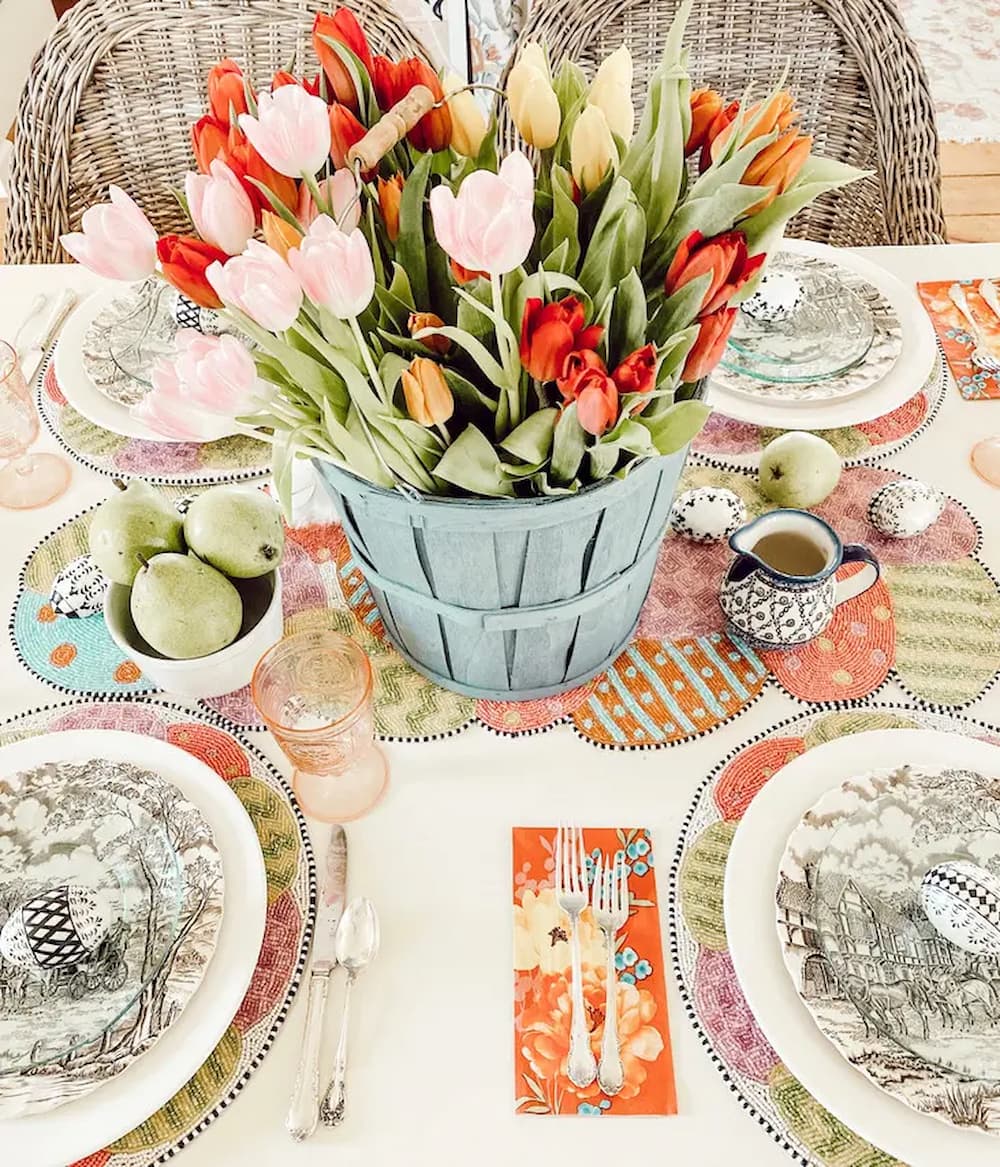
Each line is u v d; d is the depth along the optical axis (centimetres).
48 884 64
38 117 118
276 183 55
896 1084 55
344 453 56
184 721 76
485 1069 59
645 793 71
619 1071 58
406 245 58
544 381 52
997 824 64
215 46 120
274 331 54
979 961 60
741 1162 56
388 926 65
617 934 64
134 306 103
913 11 307
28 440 93
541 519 57
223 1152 56
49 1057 57
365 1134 57
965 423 94
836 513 87
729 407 93
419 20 187
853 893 62
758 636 75
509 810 71
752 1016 61
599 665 77
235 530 72
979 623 80
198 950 61
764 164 54
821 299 101
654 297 59
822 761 69
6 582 85
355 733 68
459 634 70
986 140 263
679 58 57
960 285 106
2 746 73
